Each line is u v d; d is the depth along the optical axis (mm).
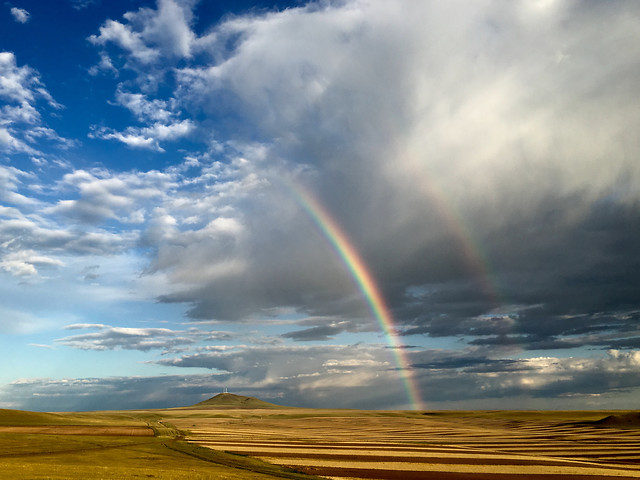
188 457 80875
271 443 117438
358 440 135375
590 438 145500
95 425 178375
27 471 52625
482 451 102125
